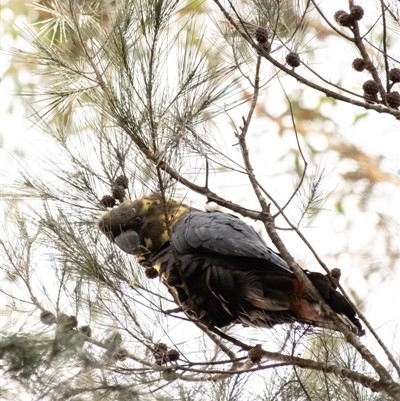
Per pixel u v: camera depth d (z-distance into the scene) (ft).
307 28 33.68
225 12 29.55
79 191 30.91
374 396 28.17
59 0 30.94
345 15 30.99
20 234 28.02
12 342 22.97
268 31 31.65
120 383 24.82
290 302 29.78
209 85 29.07
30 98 38.06
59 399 23.11
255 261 30.68
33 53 31.48
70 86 30.83
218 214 32.37
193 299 31.30
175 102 28.60
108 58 29.01
